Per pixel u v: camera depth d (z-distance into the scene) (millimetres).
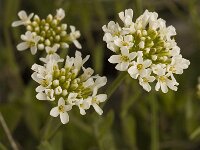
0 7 307
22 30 301
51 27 213
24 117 271
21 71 311
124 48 176
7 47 274
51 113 173
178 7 341
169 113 292
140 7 241
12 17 260
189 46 332
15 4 257
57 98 180
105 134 245
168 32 190
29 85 264
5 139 243
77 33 215
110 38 180
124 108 251
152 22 189
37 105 267
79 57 185
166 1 312
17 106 269
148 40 186
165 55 187
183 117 288
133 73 176
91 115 237
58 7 280
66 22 285
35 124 258
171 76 182
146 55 186
